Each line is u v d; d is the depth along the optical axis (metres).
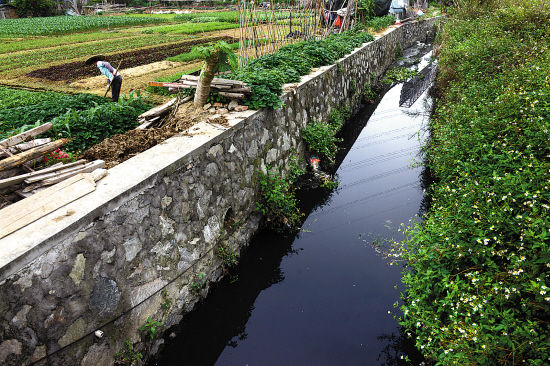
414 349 4.76
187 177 5.11
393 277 6.02
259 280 6.17
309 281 6.10
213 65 6.73
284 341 5.04
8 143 4.53
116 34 32.19
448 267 4.36
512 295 3.55
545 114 5.53
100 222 3.80
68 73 16.30
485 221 4.17
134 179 4.31
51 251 3.32
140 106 8.45
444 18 24.98
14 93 11.99
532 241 3.64
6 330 2.98
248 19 11.85
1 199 3.95
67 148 6.19
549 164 4.41
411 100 15.05
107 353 3.89
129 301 4.16
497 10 12.72
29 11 51.81
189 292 5.20
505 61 8.80
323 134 9.62
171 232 4.82
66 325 3.46
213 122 6.29
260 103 7.09
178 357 4.78
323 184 8.94
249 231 6.80
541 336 3.06
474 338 3.20
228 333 5.19
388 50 21.53
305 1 15.72
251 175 6.87
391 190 8.59
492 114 6.25
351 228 7.39
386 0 26.11
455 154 6.29
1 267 2.91
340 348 4.88
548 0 11.52
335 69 12.12
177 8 60.59
